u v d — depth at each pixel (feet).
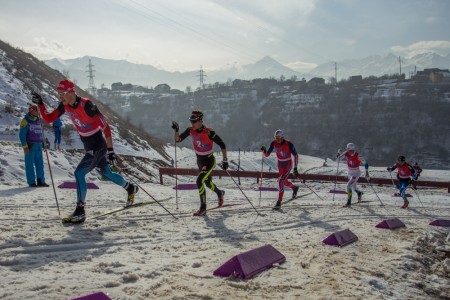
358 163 36.04
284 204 32.12
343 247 17.47
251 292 10.98
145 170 71.61
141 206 24.48
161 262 13.14
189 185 40.24
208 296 10.38
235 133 580.71
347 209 32.19
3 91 98.73
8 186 31.09
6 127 81.41
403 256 16.71
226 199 33.94
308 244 17.29
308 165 188.96
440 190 75.31
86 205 24.36
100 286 10.51
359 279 12.93
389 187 75.31
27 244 14.05
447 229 25.86
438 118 502.79
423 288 13.51
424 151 458.91
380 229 22.98
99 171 20.33
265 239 17.85
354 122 526.57
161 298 10.02
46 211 20.97
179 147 180.34
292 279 12.34
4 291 9.74
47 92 116.16
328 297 11.02
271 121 583.58
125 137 115.14
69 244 14.57
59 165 48.62
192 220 21.29
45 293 9.79
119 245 15.10
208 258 13.98
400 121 509.35
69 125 96.58
